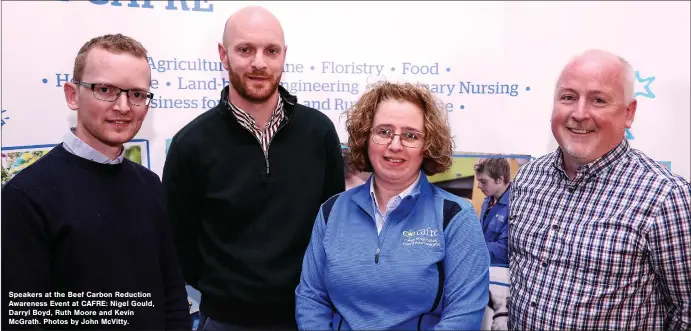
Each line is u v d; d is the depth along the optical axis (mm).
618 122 1355
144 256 1379
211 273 1624
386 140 1279
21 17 1708
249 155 1593
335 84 1897
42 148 1746
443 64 1930
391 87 1339
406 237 1272
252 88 1535
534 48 1935
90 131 1288
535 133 1944
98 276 1278
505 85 1940
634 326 1319
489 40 1929
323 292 1354
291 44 1873
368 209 1318
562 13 1932
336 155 1695
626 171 1353
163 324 1450
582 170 1396
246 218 1595
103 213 1294
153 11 1798
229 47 1550
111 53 1289
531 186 1528
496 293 1925
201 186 1620
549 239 1419
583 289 1344
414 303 1233
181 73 1824
